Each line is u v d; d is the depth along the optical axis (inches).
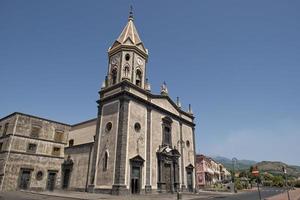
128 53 1355.8
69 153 1528.1
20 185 1401.3
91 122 1584.6
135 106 1218.6
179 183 1391.5
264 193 1556.3
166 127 1425.9
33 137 1535.4
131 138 1137.4
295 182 2701.8
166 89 1517.0
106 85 1352.1
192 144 1668.3
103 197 900.6
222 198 1093.8
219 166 3321.9
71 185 1366.9
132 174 1090.1
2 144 1485.0
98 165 1163.3
